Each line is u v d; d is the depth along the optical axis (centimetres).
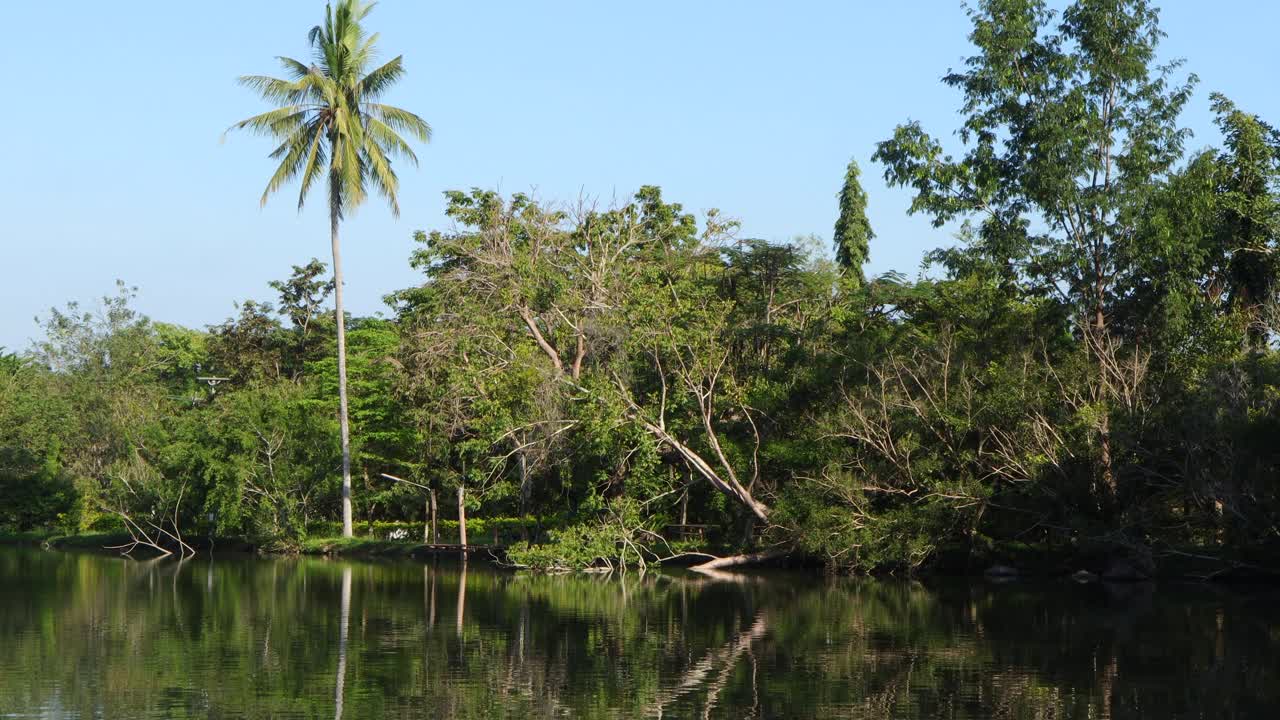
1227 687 1741
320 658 1997
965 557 3919
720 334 4081
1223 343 3669
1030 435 3588
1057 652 2073
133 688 1711
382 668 1895
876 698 1652
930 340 3869
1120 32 3816
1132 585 3406
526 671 1869
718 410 4053
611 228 4447
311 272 7669
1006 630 2362
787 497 3847
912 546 3588
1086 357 3638
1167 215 3712
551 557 3916
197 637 2253
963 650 2091
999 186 3956
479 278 4353
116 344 7925
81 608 2762
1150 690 1711
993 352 3850
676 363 3972
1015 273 3928
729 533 4281
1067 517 3538
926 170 3978
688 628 2394
